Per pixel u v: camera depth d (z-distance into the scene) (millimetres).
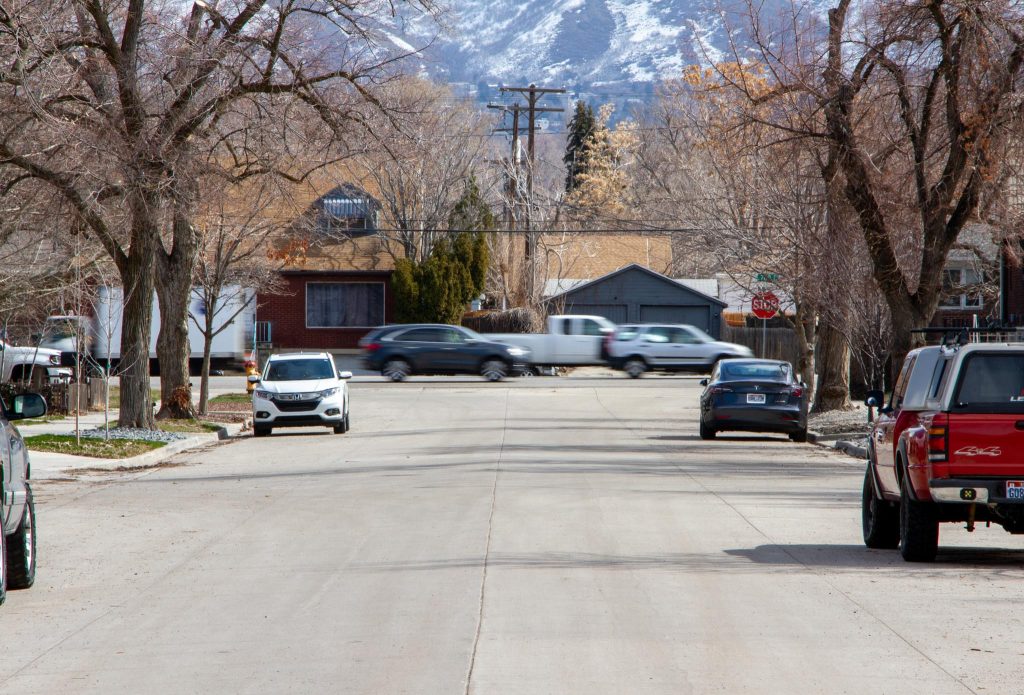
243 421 81062
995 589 25344
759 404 64812
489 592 24844
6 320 74125
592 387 116312
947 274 107188
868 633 21062
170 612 23312
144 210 62562
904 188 57094
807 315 89062
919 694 17125
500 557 29203
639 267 156875
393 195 144125
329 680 18016
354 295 146500
